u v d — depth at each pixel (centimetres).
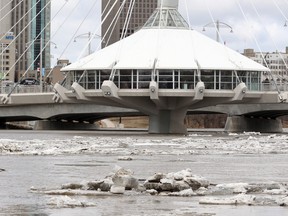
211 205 5781
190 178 6575
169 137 18550
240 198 5941
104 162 9900
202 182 6581
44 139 17150
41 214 5369
